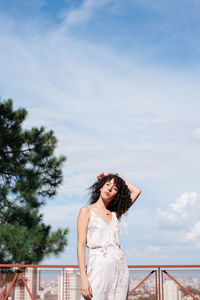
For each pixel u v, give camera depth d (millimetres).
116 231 2684
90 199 2904
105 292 2484
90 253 2598
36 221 11242
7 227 10242
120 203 2896
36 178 11672
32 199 11438
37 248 10695
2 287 5445
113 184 2795
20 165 11719
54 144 12336
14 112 12195
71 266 5527
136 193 3037
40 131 12359
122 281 2570
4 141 11594
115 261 2561
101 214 2699
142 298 5309
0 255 10141
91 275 2521
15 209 11047
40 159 12023
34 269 5562
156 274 5395
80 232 2623
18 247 10148
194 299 5273
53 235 10781
